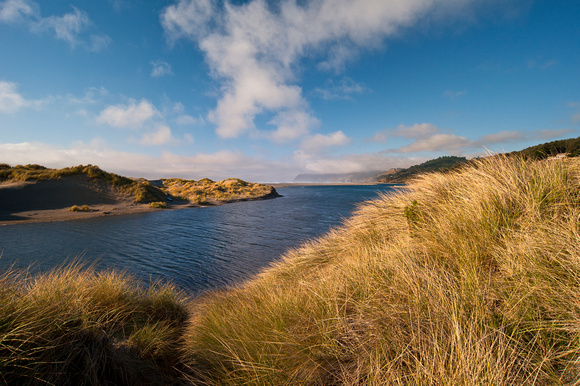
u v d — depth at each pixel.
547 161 3.66
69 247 11.25
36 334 1.94
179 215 23.62
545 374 1.41
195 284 7.87
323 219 21.64
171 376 2.70
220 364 2.42
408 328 1.89
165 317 4.18
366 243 4.42
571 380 1.37
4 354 1.74
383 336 1.90
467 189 3.86
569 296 1.72
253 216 23.55
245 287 5.57
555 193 2.95
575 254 1.98
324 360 1.96
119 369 2.28
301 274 4.69
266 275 5.72
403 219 4.65
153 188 35.19
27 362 1.80
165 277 8.41
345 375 1.75
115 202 27.97
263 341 2.32
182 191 43.12
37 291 2.59
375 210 5.65
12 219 18.55
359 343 1.93
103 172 31.48
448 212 3.41
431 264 2.63
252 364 2.08
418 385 1.47
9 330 1.84
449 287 2.12
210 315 3.64
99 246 11.75
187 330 3.77
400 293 2.26
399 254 3.01
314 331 2.28
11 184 24.23
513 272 2.14
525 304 1.83
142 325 3.36
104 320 2.90
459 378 1.40
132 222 18.95
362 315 2.18
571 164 3.39
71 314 2.32
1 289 2.18
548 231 2.46
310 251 5.73
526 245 2.29
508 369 1.41
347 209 29.28
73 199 25.78
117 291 3.77
